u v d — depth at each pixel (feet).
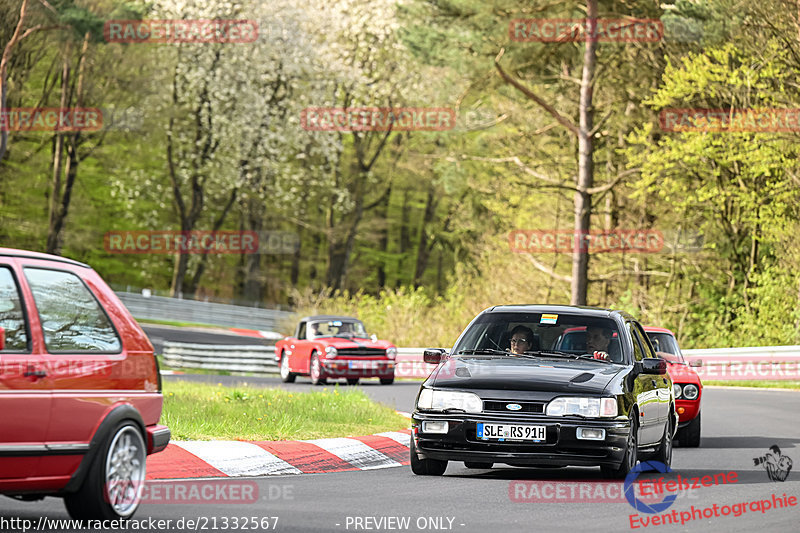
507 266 563.07
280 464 146.92
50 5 475.72
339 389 272.72
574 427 133.69
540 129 530.68
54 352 96.12
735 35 450.30
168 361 470.80
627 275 552.82
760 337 471.21
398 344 494.18
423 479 140.05
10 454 90.68
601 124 479.82
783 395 330.75
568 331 153.79
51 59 655.76
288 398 224.12
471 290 556.10
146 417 105.19
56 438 94.53
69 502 98.63
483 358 147.95
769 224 459.73
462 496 123.85
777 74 440.04
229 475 139.23
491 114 540.11
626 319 156.76
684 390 197.06
